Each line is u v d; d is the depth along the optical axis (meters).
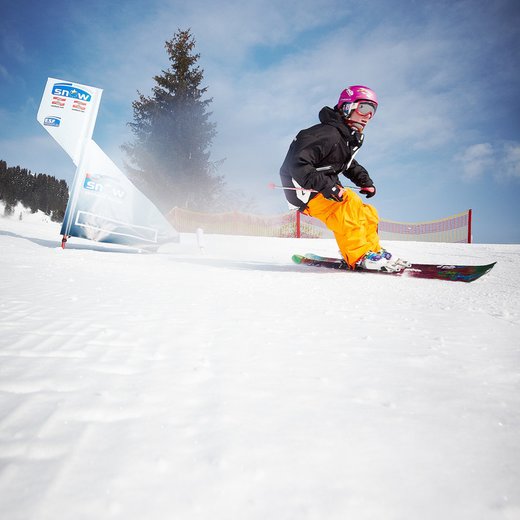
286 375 0.98
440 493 0.53
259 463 0.58
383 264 4.02
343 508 0.49
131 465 0.56
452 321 1.74
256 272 3.79
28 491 0.49
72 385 0.85
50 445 0.60
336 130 3.85
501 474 0.58
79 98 5.36
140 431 0.66
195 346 1.20
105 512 0.46
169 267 3.92
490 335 1.48
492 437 0.69
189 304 1.92
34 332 1.27
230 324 1.52
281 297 2.29
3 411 0.71
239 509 0.48
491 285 3.34
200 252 6.91
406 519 0.47
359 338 1.38
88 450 0.59
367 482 0.54
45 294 2.03
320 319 1.70
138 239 5.67
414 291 2.82
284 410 0.77
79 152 5.38
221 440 0.64
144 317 1.57
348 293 2.60
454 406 0.82
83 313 1.59
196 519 0.46
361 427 0.71
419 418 0.76
